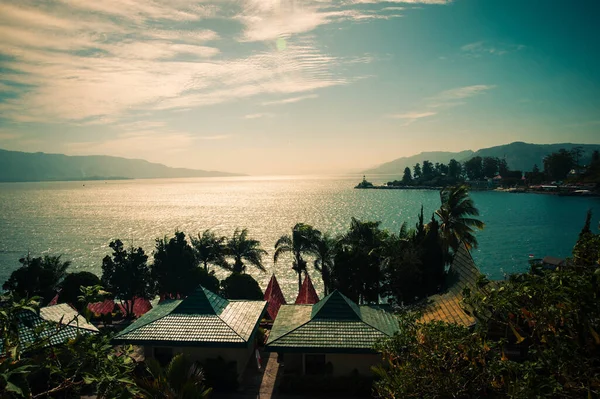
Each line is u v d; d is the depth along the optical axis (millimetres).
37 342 9781
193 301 29156
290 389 25578
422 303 32469
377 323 27828
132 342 26188
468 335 13492
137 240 138000
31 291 45438
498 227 149625
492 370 12281
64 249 123750
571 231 139000
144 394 17047
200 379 19906
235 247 56281
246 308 31172
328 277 50625
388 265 40719
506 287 13016
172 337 26266
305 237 52031
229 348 26609
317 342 25469
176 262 46969
